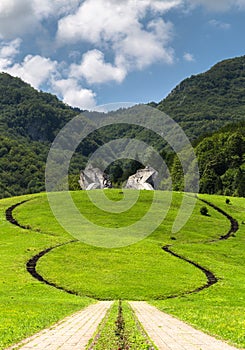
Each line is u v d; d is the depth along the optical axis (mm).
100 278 58000
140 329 23297
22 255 68312
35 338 20953
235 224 105438
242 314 35062
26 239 80250
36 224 93875
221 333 22531
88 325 25406
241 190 172375
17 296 47062
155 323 26594
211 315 33219
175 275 60812
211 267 67062
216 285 56625
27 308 37750
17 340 20719
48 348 17984
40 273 59344
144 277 59094
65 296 48562
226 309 40031
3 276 57125
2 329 24844
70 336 21203
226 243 88625
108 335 21016
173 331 22906
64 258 67125
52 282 55781
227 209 117938
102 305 41219
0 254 69188
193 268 65562
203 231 96625
